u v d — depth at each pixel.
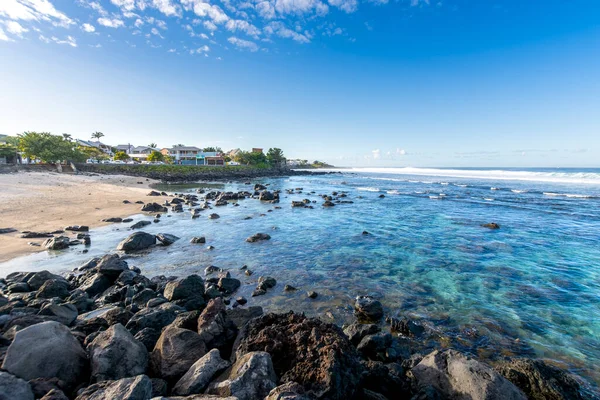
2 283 11.86
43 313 8.04
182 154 137.88
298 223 26.33
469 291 12.30
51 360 5.20
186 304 10.41
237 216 29.77
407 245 19.20
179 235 21.77
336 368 4.75
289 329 6.00
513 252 17.55
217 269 14.68
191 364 5.99
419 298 11.66
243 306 10.95
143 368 5.87
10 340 6.29
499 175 103.31
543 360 7.86
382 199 42.69
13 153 67.62
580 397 5.88
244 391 4.58
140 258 16.58
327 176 128.62
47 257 16.34
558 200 39.44
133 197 40.25
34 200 32.16
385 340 7.95
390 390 5.85
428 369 6.23
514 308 10.81
